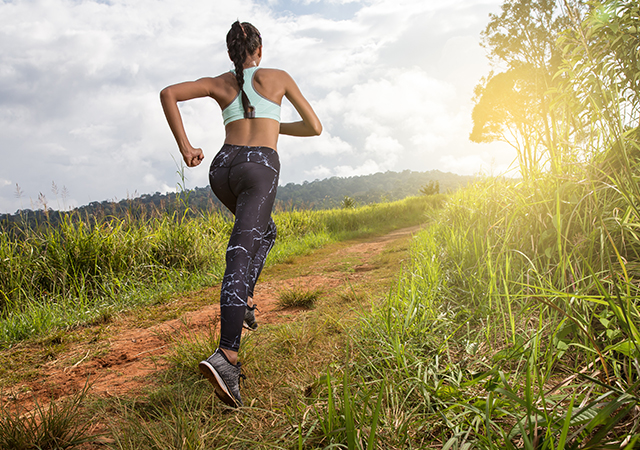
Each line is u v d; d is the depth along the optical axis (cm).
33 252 411
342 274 483
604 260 159
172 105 159
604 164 179
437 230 485
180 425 123
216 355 136
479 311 200
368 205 1884
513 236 232
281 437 114
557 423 90
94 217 465
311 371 169
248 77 175
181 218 573
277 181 171
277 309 319
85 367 219
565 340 130
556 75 187
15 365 227
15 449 124
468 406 105
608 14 161
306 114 188
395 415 118
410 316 190
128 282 430
